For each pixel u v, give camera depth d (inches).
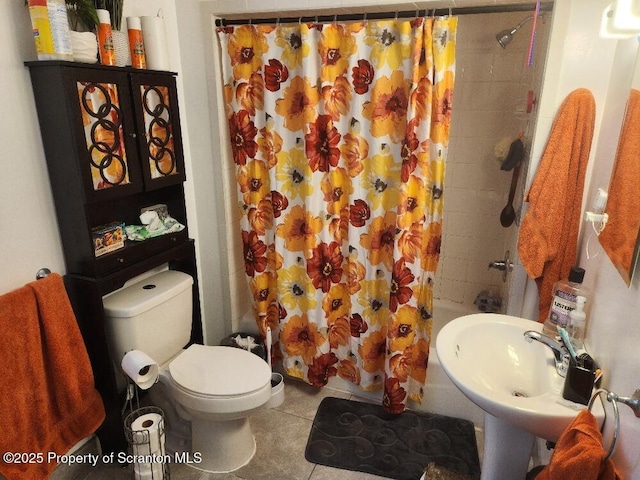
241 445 73.9
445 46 66.1
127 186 67.3
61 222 63.9
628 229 39.8
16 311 55.7
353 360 88.8
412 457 75.4
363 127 74.1
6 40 55.0
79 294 66.4
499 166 94.8
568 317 52.4
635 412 33.9
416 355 83.7
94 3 62.6
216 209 91.6
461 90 94.1
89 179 61.1
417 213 73.1
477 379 53.5
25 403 57.5
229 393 65.9
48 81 56.9
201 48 81.8
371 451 76.6
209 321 99.6
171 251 77.9
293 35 74.3
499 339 59.5
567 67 60.6
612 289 46.1
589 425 37.3
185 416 75.1
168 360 78.1
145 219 75.0
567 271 64.1
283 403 89.3
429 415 85.4
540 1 61.6
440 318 104.5
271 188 82.7
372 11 71.8
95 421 67.0
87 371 65.4
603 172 55.7
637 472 33.4
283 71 76.9
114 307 68.0
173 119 75.0
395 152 74.0
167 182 75.3
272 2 74.9
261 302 91.9
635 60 44.1
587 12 58.0
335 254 83.6
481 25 88.8
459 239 103.3
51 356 60.5
